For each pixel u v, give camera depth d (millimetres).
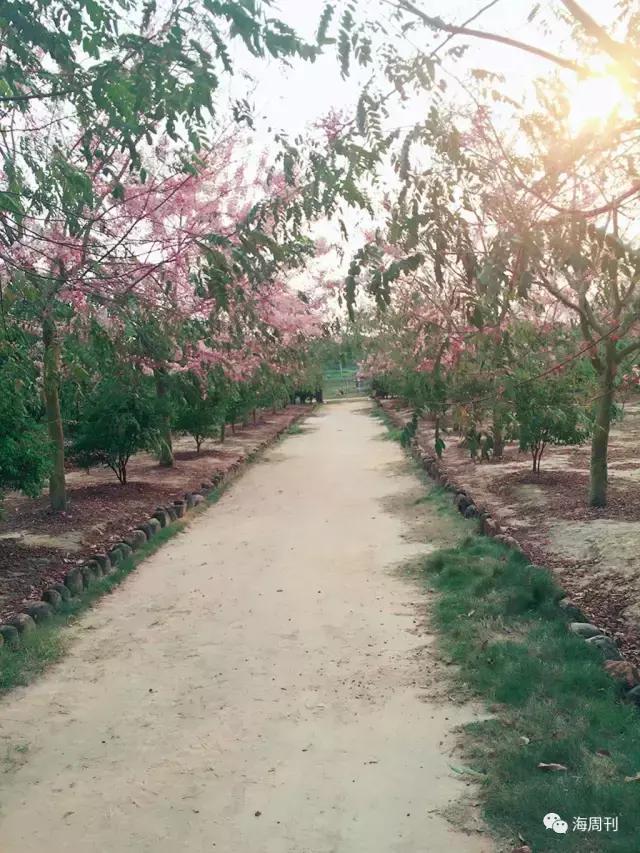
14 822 3750
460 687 5117
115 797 3947
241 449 20547
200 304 7188
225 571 8602
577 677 4859
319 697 5105
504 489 11734
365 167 3982
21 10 3777
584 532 8641
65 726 4824
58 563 8492
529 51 3143
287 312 10727
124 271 5641
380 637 6203
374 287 4039
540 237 3730
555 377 9508
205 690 5312
